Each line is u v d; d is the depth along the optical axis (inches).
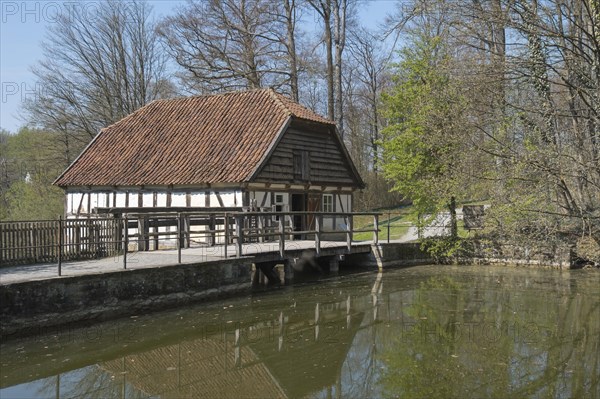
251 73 1360.7
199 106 1023.0
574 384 344.8
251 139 884.0
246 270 631.8
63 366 377.7
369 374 369.4
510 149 642.2
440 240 949.8
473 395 328.2
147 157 948.6
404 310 565.9
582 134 604.4
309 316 538.0
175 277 546.9
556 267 869.8
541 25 547.2
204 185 848.9
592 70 582.2
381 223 1460.4
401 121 993.5
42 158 1595.7
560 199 693.3
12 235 538.0
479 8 573.0
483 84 613.0
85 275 465.7
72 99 1512.1
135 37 1572.3
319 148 971.9
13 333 418.6
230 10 1334.9
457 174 767.1
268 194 869.2
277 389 345.4
